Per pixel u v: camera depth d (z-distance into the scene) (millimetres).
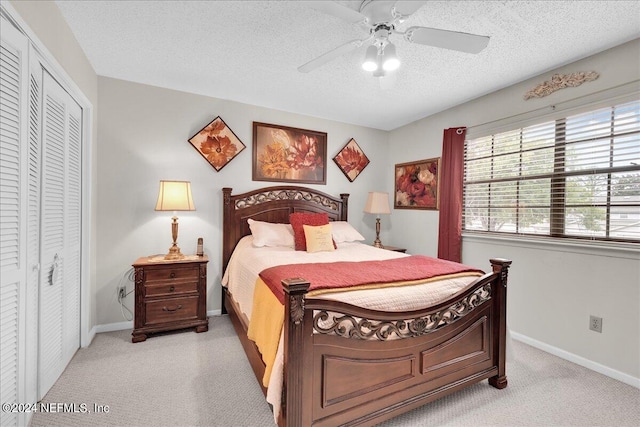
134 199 2848
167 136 2982
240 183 3357
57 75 1828
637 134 2010
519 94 2701
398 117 3809
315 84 2838
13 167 1350
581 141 2289
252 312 1906
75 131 2230
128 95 2811
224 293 3246
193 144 3084
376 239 3986
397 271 2012
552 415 1678
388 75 2465
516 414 1683
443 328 1712
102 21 1908
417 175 3873
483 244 3014
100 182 2707
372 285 1724
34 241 1605
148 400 1742
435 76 2594
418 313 1593
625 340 2027
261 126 3449
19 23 1366
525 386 1964
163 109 2963
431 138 3689
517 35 1963
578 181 2330
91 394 1786
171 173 3006
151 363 2164
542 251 2520
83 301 2383
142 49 2248
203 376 2004
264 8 1770
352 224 4125
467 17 1792
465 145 3254
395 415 1527
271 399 1315
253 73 2627
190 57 2365
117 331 2744
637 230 2020
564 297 2365
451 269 2092
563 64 2357
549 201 2508
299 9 1777
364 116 3785
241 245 3088
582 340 2250
